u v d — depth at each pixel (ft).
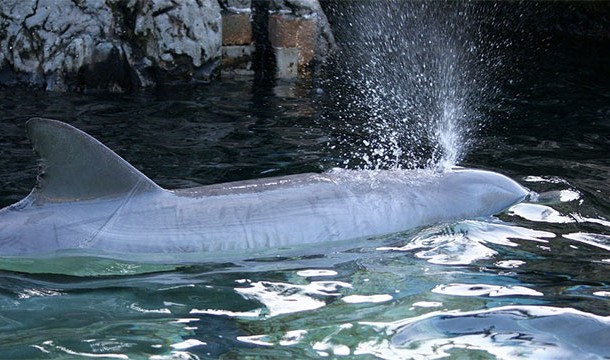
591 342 13.01
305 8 37.37
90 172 16.05
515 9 49.34
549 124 28.50
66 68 32.71
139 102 30.68
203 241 16.20
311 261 16.15
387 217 17.52
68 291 14.88
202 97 31.91
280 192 17.33
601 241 17.48
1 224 15.98
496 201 18.97
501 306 14.32
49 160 15.93
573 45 45.29
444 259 16.35
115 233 15.99
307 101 31.71
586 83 36.09
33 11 33.12
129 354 12.72
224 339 13.25
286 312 14.20
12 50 33.06
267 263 16.07
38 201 16.24
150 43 33.96
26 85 33.14
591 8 47.24
